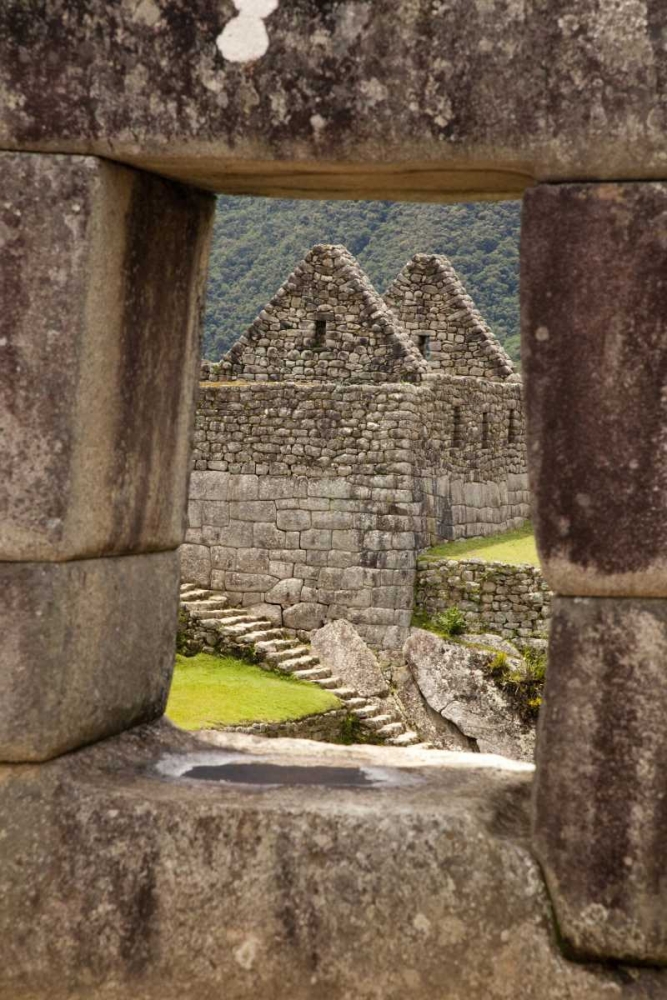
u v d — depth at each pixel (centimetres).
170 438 569
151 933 487
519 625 2848
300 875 482
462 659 2762
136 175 507
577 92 455
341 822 485
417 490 3027
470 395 3316
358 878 479
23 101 485
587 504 462
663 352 454
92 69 482
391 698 2838
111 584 539
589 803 467
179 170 504
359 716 2675
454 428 3253
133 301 520
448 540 3184
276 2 472
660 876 461
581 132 456
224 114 478
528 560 2969
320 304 3284
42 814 502
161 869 490
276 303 3328
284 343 3316
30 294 486
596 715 465
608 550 461
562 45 455
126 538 543
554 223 463
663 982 465
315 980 476
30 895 495
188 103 480
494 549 3153
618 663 462
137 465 540
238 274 7400
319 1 470
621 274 457
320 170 491
